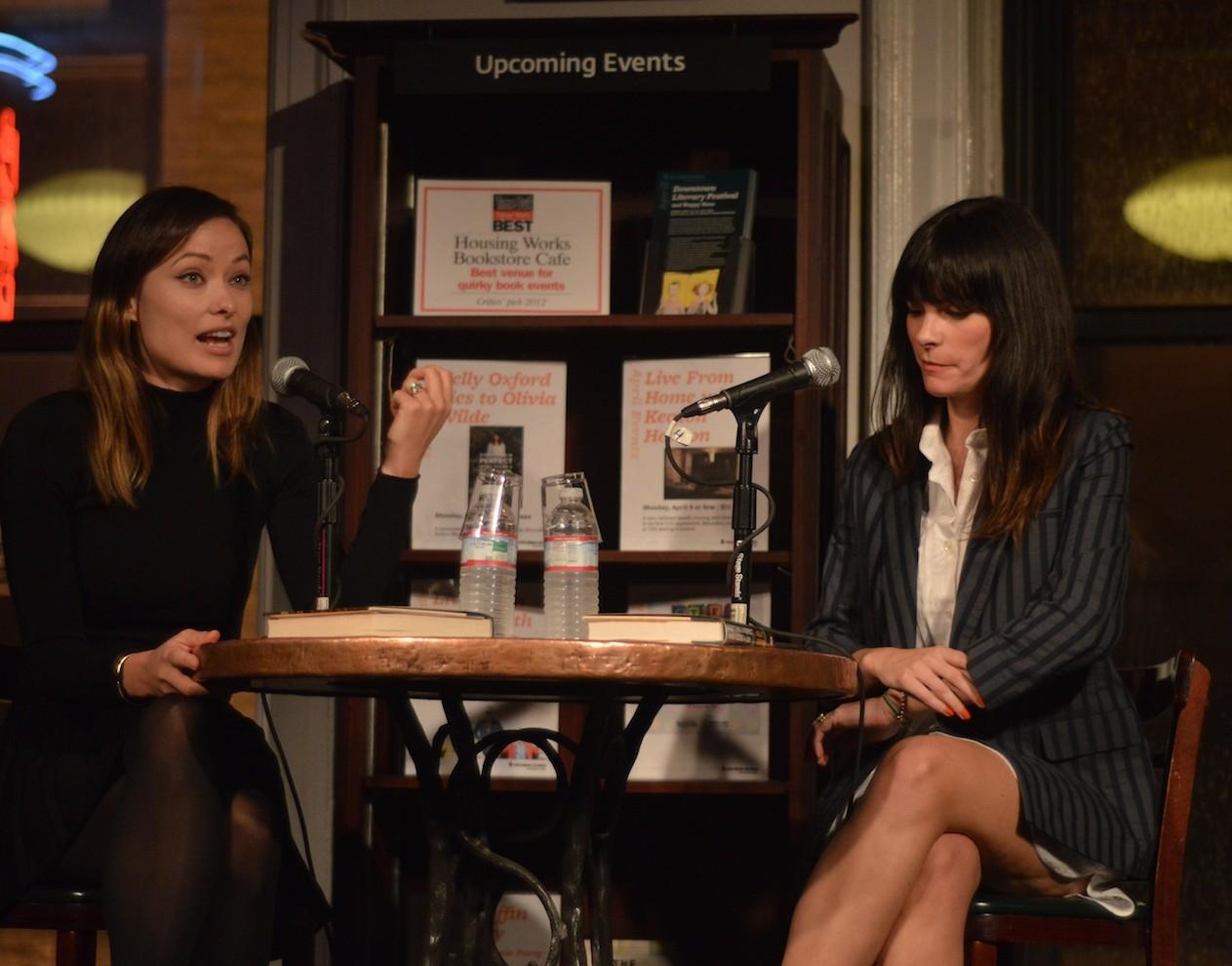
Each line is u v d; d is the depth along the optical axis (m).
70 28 4.88
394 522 3.12
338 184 4.65
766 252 4.49
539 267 4.33
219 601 3.18
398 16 4.74
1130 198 4.59
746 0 4.66
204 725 2.67
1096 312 4.59
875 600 3.40
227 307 3.14
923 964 2.65
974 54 4.54
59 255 4.84
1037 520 3.17
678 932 4.39
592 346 4.49
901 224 4.48
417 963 4.31
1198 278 4.55
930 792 2.71
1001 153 4.54
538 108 4.43
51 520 3.03
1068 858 2.94
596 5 4.72
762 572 4.23
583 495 2.79
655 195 4.50
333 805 4.26
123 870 2.54
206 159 4.77
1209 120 4.59
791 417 4.24
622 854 4.43
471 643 2.16
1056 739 3.12
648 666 2.18
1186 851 4.40
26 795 2.93
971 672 2.94
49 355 4.82
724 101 4.38
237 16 4.80
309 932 3.10
